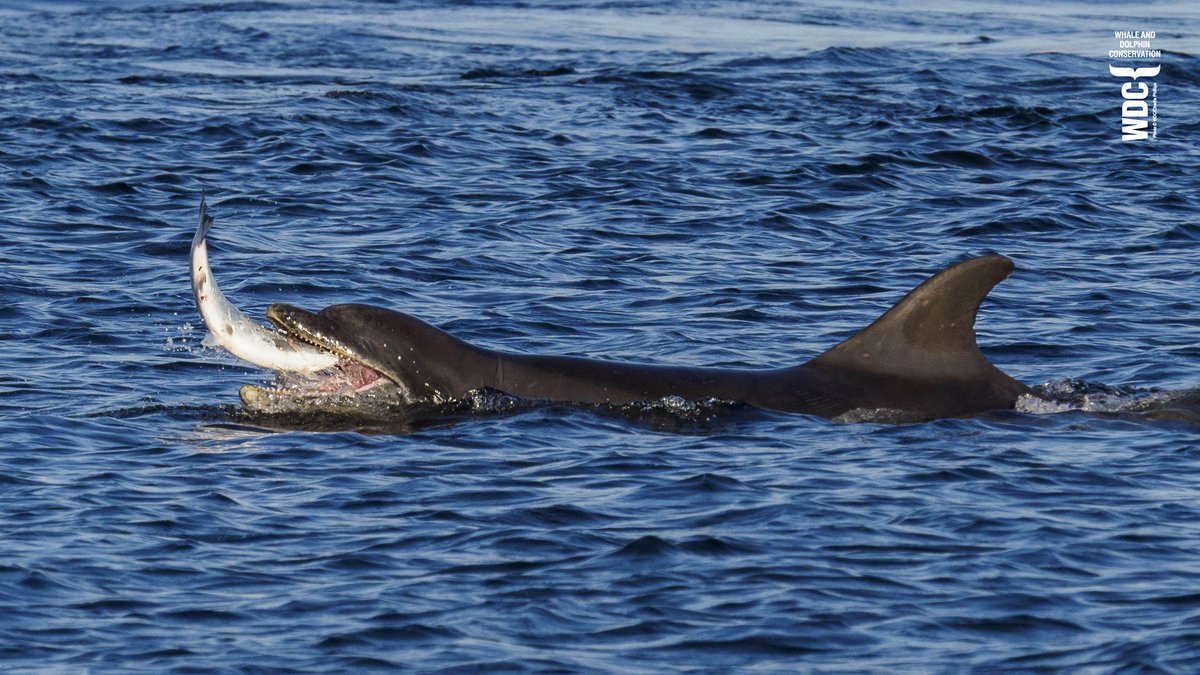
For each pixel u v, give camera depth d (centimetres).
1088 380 6638
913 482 5084
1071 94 16288
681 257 9100
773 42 19962
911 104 15350
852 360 6081
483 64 17900
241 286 8200
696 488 5012
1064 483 5081
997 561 4400
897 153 12512
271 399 5969
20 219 9581
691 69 17388
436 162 11938
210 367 6681
